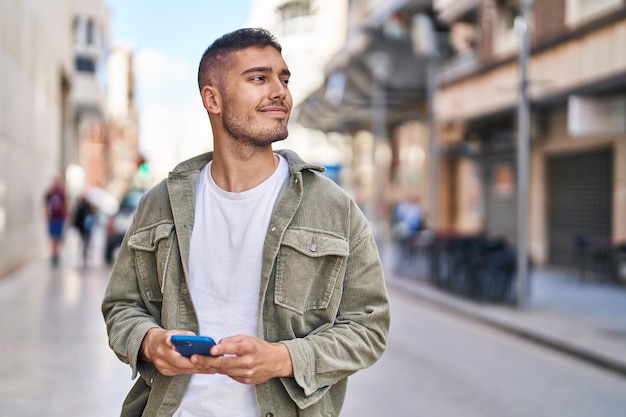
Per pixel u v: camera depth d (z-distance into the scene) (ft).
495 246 45.93
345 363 6.45
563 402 22.63
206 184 6.92
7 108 49.06
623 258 51.08
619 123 46.88
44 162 74.33
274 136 6.64
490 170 73.15
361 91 90.22
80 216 60.23
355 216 6.79
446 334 34.63
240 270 6.57
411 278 57.67
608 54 43.04
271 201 6.72
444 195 85.15
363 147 129.59
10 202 51.44
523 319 37.01
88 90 113.80
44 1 71.51
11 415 18.95
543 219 64.03
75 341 28.71
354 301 6.79
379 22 70.64
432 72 64.28
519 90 40.78
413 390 23.49
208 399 6.53
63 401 20.36
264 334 6.49
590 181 57.93
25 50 58.13
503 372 26.63
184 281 6.72
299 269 6.51
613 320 36.78
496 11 59.06
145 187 81.25
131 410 7.06
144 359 6.59
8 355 26.02
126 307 7.09
